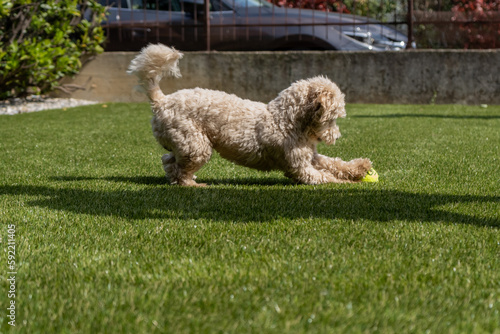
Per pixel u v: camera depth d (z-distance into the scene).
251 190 3.90
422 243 2.65
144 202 3.54
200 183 4.25
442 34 10.51
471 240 2.69
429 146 5.87
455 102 10.03
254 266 2.35
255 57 10.40
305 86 4.05
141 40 10.95
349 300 2.01
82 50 10.60
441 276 2.23
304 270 2.30
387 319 1.86
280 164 4.13
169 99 4.02
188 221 3.07
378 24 10.13
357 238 2.73
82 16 10.37
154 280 2.22
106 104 10.46
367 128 7.30
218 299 2.02
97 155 5.58
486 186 3.96
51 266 2.40
